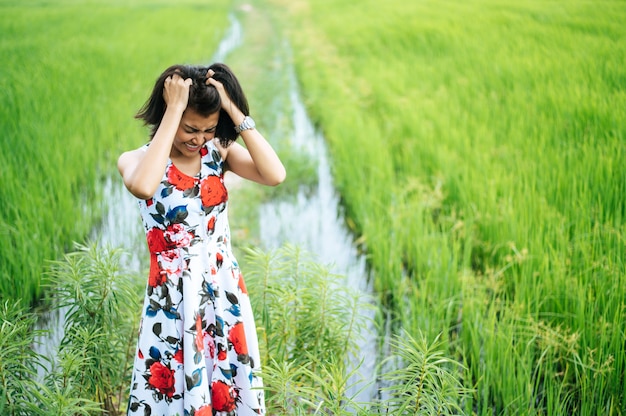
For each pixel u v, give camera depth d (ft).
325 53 49.14
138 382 8.88
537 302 14.23
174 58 44.88
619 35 36.11
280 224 21.38
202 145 8.62
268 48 54.75
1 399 8.68
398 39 48.21
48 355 13.67
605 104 23.88
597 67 29.78
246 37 61.87
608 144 20.95
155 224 8.61
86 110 29.22
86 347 10.07
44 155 21.99
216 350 9.05
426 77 35.45
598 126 22.82
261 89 38.63
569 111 24.67
